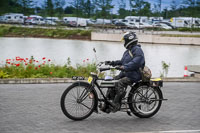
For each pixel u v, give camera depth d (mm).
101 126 6277
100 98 6711
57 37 61844
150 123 6586
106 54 32906
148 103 6812
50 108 7703
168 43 50750
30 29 66375
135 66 6469
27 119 6680
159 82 6758
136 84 6762
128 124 6465
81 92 6543
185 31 65000
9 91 9852
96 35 57156
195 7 81000
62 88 10641
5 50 34781
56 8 99688
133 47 6609
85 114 6594
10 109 7531
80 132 5871
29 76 12594
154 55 32406
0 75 12188
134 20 73125
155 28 66312
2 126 6148
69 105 6512
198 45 49281
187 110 7836
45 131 5879
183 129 6219
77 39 59844
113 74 14727
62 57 29125
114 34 55062
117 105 6508
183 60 28688
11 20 76062
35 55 30516
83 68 14227
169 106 8227
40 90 10156
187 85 12000
